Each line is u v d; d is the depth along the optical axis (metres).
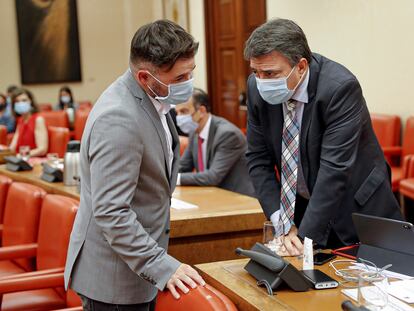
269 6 7.00
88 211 1.96
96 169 1.81
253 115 2.35
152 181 1.93
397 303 1.65
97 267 1.95
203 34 8.62
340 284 1.83
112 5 11.57
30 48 11.20
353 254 2.10
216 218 2.83
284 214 2.22
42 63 11.29
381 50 5.45
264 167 2.38
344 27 5.85
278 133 2.26
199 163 3.93
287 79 2.03
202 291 1.74
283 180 2.25
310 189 2.25
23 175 4.18
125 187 1.81
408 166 4.53
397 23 5.25
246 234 2.91
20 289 2.55
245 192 3.76
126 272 1.95
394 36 5.29
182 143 4.39
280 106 2.23
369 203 2.28
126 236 1.81
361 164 2.26
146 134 1.87
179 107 3.83
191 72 1.90
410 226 1.84
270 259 1.82
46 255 2.89
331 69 2.14
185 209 2.98
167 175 1.99
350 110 2.10
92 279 1.96
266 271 1.85
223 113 8.44
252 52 2.03
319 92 2.11
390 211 2.31
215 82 8.57
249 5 7.53
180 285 1.79
